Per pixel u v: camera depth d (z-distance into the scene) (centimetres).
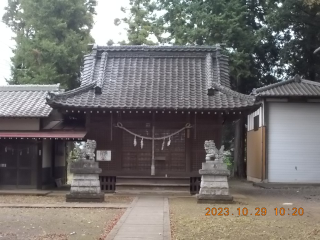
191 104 1870
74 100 1892
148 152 1984
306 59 3397
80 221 1223
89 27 3669
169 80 2073
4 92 2359
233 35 3145
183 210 1441
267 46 3522
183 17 3369
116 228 1096
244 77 3309
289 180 2709
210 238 987
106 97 1941
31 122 2100
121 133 1994
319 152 2711
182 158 1977
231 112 1873
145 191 1958
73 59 3288
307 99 2695
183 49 2245
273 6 3322
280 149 2728
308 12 3053
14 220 1236
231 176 3672
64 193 1967
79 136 1939
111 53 2261
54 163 2314
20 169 2097
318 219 1277
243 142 3616
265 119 2734
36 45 3284
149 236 1000
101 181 1994
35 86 2394
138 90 1994
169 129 1983
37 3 3328
